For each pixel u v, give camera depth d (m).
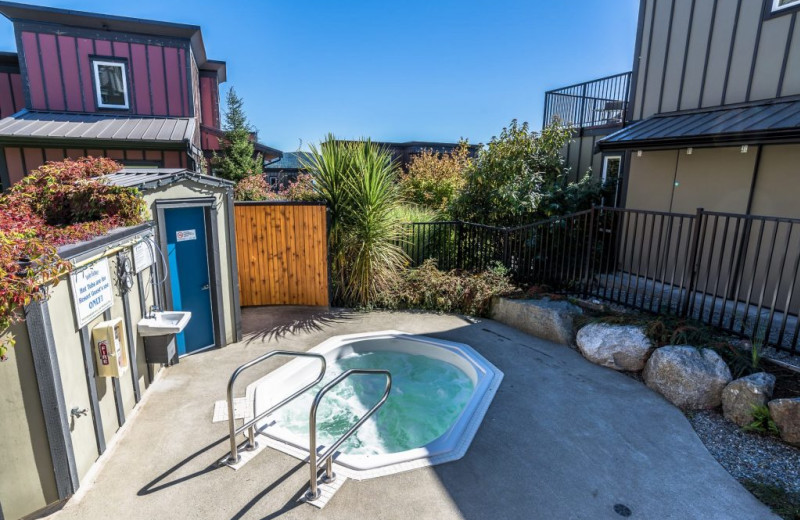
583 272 7.46
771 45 5.75
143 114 10.98
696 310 5.63
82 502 2.84
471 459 3.36
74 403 2.95
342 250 7.16
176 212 4.96
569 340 5.74
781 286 5.73
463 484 3.07
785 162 5.57
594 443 3.60
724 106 6.37
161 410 4.01
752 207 5.97
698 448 3.54
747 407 3.73
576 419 3.96
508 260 7.65
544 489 3.04
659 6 7.26
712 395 4.04
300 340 5.90
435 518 2.75
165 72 11.00
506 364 5.16
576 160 10.11
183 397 4.26
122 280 3.79
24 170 9.30
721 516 2.79
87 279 3.17
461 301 7.19
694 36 6.73
